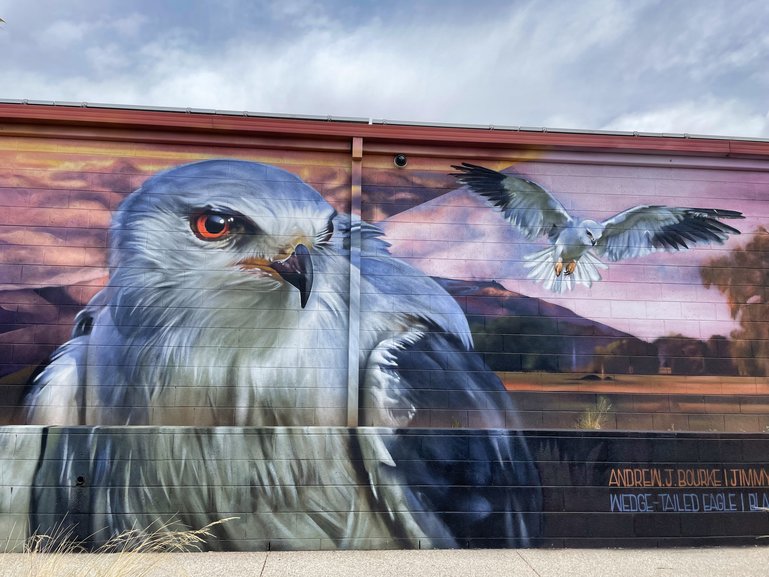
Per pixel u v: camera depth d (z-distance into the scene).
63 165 6.88
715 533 6.44
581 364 7.04
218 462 6.18
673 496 6.46
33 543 5.93
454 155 7.24
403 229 7.10
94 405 6.54
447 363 6.90
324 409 6.70
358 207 7.00
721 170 7.50
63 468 6.08
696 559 5.95
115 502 6.06
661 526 6.40
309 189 7.07
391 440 6.34
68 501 6.04
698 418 7.05
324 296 6.91
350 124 7.03
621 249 7.28
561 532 6.32
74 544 5.98
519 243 7.19
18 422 6.48
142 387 6.61
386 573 5.46
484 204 7.21
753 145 7.36
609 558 5.95
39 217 6.79
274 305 6.85
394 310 6.94
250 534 6.11
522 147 7.26
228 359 6.72
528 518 6.33
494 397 6.90
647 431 6.56
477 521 6.29
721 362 7.17
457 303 7.02
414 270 7.04
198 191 6.96
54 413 6.51
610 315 7.15
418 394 6.82
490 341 6.99
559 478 6.40
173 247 6.85
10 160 6.83
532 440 6.45
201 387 6.65
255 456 6.22
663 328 7.18
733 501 6.51
